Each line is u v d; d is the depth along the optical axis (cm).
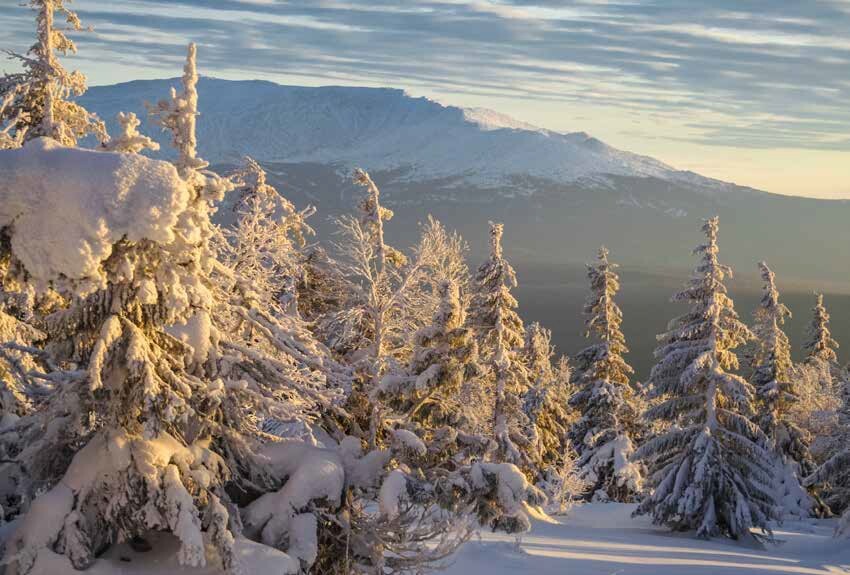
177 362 988
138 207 880
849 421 4353
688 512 3603
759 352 5281
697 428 3812
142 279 921
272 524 1065
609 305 4969
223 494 1020
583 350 4991
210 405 1009
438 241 2172
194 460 990
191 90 1010
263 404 1060
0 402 1122
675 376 3884
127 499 935
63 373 969
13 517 1065
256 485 1107
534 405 4353
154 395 916
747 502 3659
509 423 3362
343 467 1170
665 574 2369
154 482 931
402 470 1245
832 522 5038
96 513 945
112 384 956
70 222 870
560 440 4844
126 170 889
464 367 1723
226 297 1124
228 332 1133
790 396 5141
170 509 921
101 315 948
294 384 1123
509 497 1184
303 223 2198
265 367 1106
